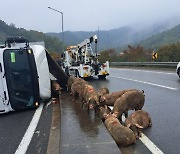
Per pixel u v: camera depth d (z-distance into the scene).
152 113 9.41
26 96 10.52
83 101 9.76
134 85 17.00
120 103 8.13
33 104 10.66
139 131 7.14
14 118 9.47
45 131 7.81
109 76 24.50
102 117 8.22
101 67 22.83
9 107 10.17
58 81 13.76
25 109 10.69
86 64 23.41
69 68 25.33
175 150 6.20
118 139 6.49
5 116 9.87
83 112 8.98
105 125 7.26
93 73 22.69
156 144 6.58
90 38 23.53
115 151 5.68
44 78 11.25
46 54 12.40
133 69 32.28
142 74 24.56
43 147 6.58
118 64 40.69
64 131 7.01
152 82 18.00
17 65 10.33
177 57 37.50
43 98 11.41
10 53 10.23
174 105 10.54
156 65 31.36
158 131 7.52
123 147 6.47
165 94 13.03
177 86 15.47
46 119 9.11
